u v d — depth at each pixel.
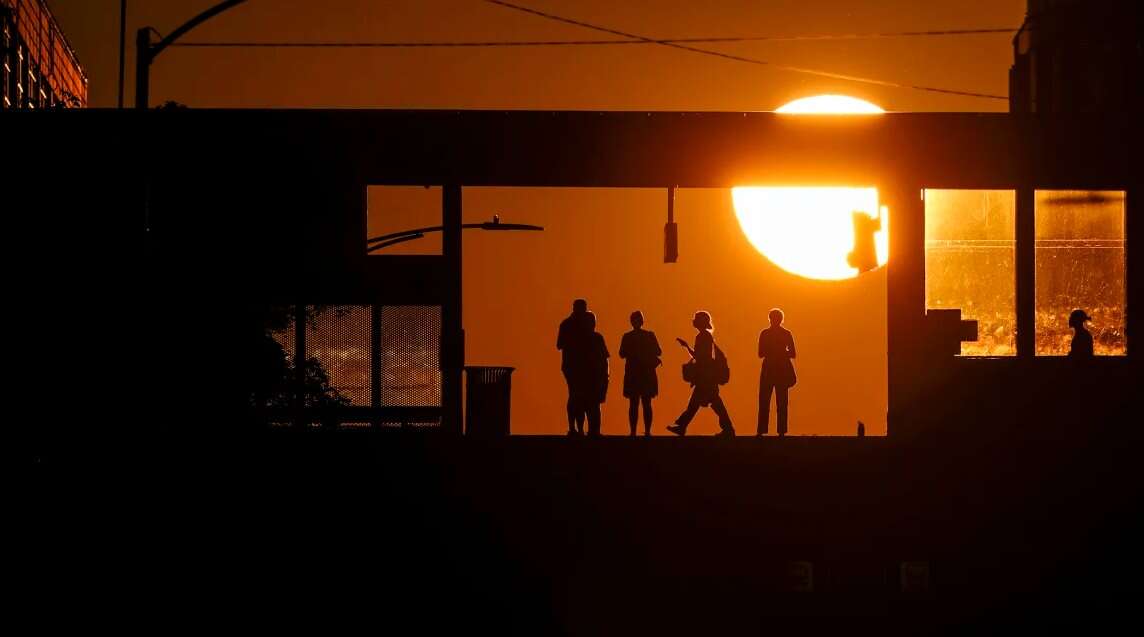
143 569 88.56
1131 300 91.06
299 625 87.31
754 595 88.25
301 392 90.12
